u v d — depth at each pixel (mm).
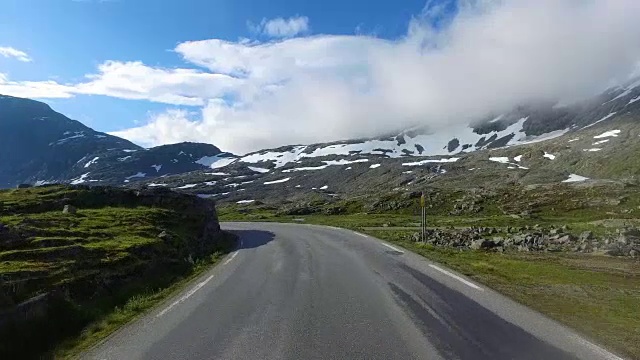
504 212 91312
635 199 85188
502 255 24156
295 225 55156
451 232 40094
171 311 11391
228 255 23969
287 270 17750
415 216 93250
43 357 8445
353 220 77000
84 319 10766
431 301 11547
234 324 9875
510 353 7512
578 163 171250
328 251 24047
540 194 100188
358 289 13422
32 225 21406
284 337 8750
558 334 8508
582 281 15320
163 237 23016
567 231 37562
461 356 7406
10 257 14234
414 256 21297
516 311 10367
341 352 7750
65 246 16188
